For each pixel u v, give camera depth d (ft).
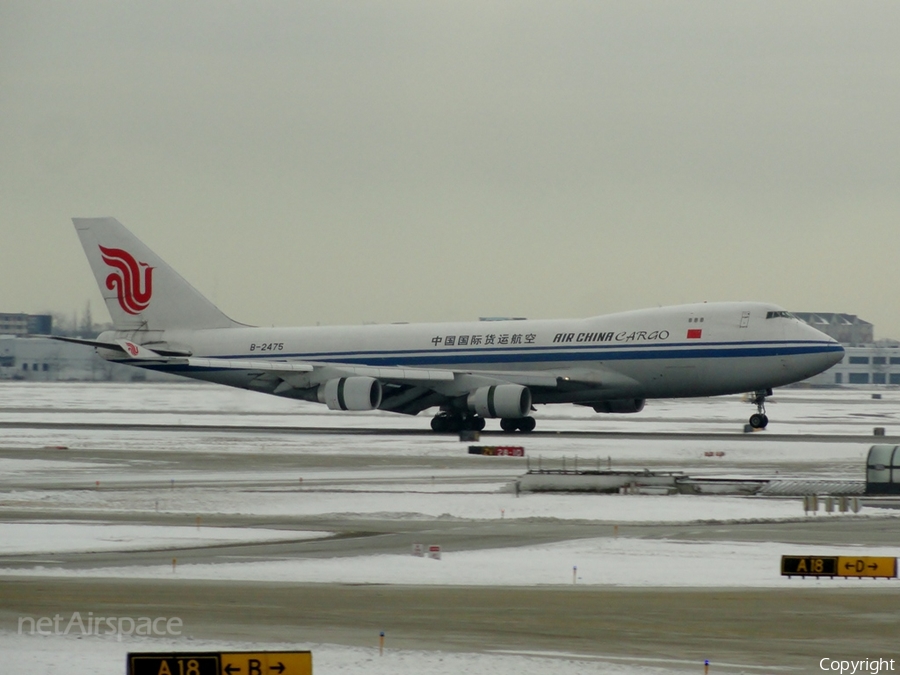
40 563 365.20
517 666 245.24
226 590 320.29
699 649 261.65
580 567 362.74
